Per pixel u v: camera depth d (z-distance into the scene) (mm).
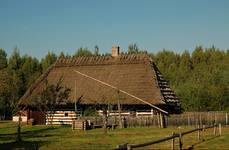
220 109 70125
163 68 119688
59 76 57719
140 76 53188
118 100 48281
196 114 49406
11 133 39438
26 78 97875
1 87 70375
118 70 55406
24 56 109312
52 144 28062
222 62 120375
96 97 52469
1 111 72000
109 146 26625
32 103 54406
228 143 28219
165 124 47594
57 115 54406
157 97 50000
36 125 52344
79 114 53281
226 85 80375
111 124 46719
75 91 54312
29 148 25578
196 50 136125
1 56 108938
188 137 32750
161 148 24938
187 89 72625
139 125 47375
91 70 57000
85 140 31062
